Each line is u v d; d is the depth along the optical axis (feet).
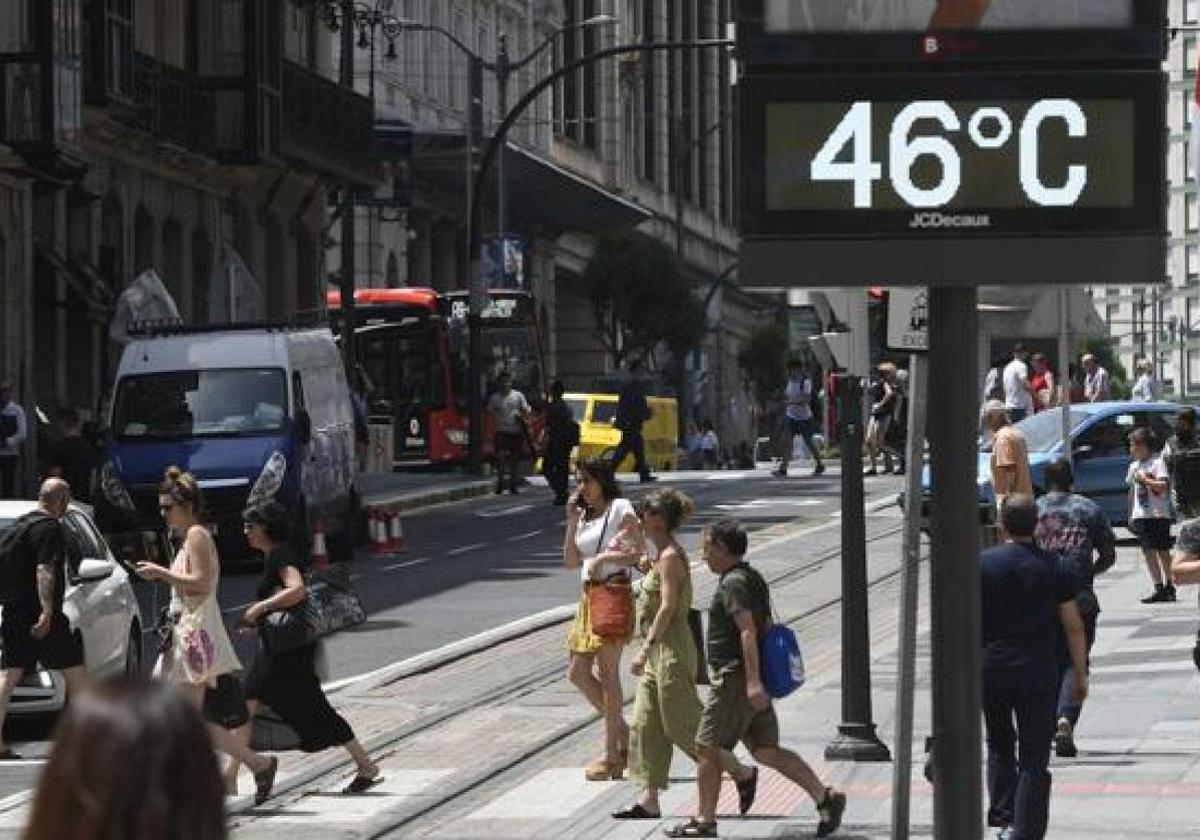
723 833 107.14
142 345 254.47
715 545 104.78
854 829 107.45
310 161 426.51
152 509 244.63
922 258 57.00
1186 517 140.36
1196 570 117.08
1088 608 121.60
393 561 261.03
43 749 138.21
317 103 429.38
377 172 467.52
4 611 134.51
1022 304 210.59
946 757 60.13
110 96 343.26
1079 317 209.67
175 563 114.11
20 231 330.75
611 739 124.47
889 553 257.96
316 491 252.42
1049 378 343.26
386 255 547.08
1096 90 57.00
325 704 118.42
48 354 349.61
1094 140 57.06
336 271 527.81
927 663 168.55
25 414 322.34
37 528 134.62
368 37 532.32
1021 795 93.86
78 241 359.66
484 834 110.42
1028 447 256.73
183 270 398.83
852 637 127.75
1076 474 254.88
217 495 243.81
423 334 459.73
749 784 108.47
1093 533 122.31
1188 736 131.64
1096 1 57.00
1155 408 258.57
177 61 391.24
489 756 134.41
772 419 633.20
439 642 188.55
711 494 352.49
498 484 377.09
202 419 248.93
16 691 139.95
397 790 122.72
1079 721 138.21
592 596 123.54
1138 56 57.00
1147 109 57.06
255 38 393.50
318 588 117.29
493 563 254.68
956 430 59.41
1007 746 96.58
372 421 415.03
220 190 415.03
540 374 472.03
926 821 109.29
